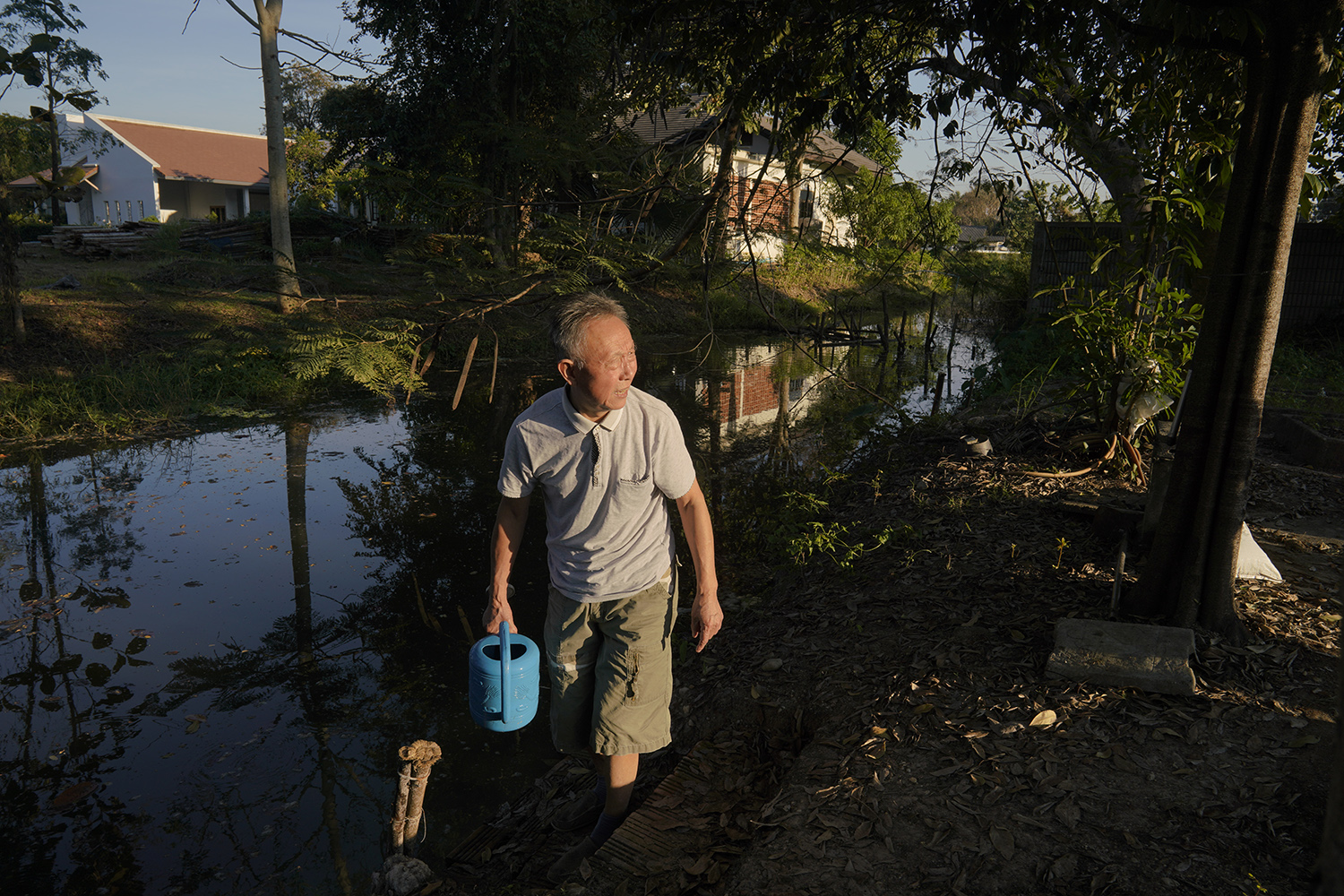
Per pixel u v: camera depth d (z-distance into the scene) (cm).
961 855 244
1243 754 276
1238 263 320
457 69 1644
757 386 1273
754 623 452
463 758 375
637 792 335
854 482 693
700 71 480
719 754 341
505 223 544
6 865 308
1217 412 333
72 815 336
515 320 394
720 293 1842
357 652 472
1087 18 327
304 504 715
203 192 3641
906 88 440
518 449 252
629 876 271
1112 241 606
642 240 476
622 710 265
